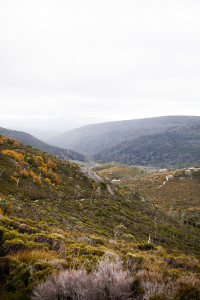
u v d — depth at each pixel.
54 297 2.62
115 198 50.59
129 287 2.88
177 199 79.31
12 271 3.18
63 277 2.87
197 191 86.69
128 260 4.60
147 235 28.23
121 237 21.42
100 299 2.69
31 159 44.75
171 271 4.38
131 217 36.25
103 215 31.41
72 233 12.00
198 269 6.39
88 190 48.19
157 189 94.25
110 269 3.19
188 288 2.78
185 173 107.62
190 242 34.00
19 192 28.75
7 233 4.99
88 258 4.59
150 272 3.75
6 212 15.57
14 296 2.63
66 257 4.59
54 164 51.50
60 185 43.12
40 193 32.41
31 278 3.08
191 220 55.44
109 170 190.12
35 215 17.83
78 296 2.60
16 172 34.78
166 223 43.50
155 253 8.76
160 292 2.73
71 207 30.81
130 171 185.12
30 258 3.98
